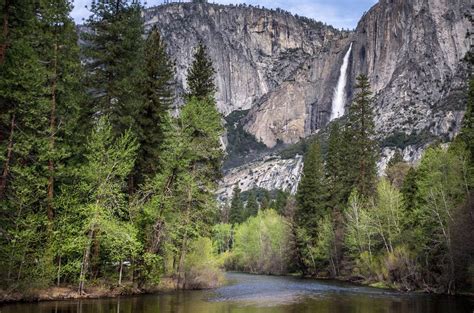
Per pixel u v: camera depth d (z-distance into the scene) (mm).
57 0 31250
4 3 26594
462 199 44438
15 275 28172
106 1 35938
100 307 27250
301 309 30484
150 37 41312
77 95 32844
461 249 40188
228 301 34406
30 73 27750
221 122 40875
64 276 33750
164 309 27938
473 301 35875
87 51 34562
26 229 28438
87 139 32500
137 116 37062
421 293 43219
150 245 36312
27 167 28062
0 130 28391
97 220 31219
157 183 35594
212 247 46062
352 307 31719
